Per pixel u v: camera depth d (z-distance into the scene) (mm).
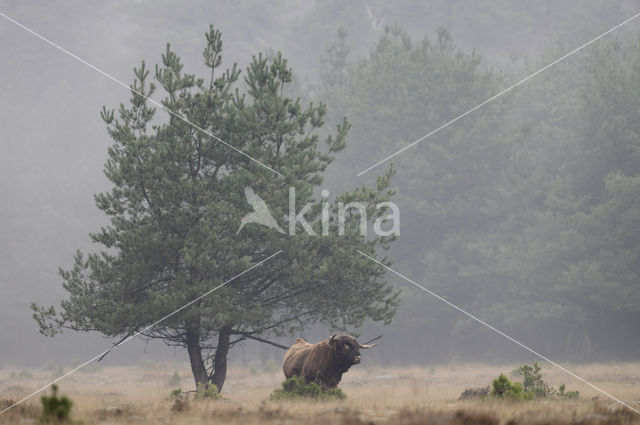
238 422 35750
